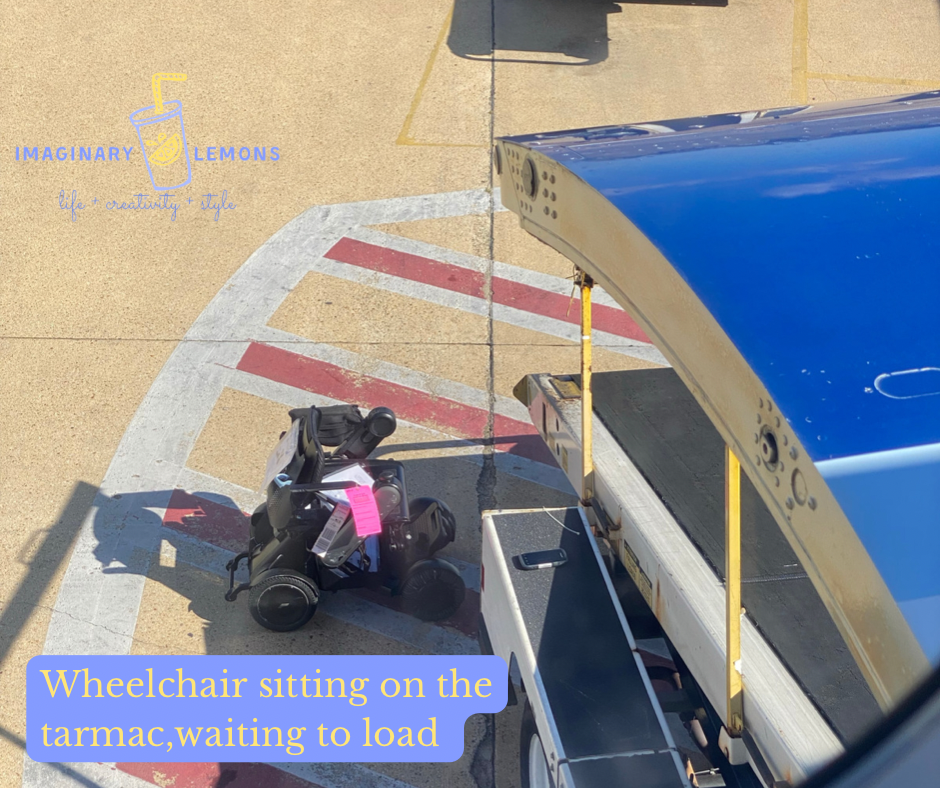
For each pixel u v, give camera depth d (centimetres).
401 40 1188
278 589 530
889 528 220
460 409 736
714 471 455
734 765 344
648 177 346
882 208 307
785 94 1087
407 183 975
